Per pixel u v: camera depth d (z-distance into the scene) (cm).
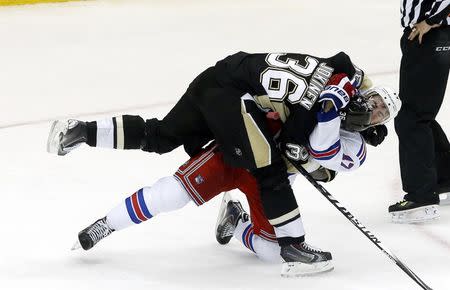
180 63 2430
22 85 2175
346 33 2872
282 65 1009
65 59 2484
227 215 1128
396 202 1323
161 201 1056
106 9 3322
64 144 1066
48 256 1112
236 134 1007
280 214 1021
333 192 1373
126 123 1078
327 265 1049
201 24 3047
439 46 1209
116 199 1341
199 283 1030
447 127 1766
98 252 1128
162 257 1113
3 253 1120
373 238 1024
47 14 3188
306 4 3522
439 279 1044
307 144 1014
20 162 1535
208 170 1052
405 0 1210
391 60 2438
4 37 2784
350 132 1041
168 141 1090
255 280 1040
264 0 3616
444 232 1208
